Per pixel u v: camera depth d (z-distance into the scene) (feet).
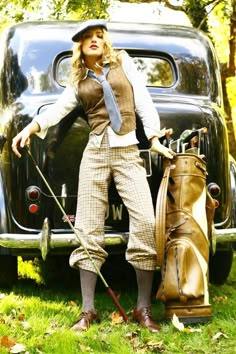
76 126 14.43
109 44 13.39
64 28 17.02
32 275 18.67
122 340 12.35
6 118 15.60
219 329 12.94
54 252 14.99
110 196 14.61
